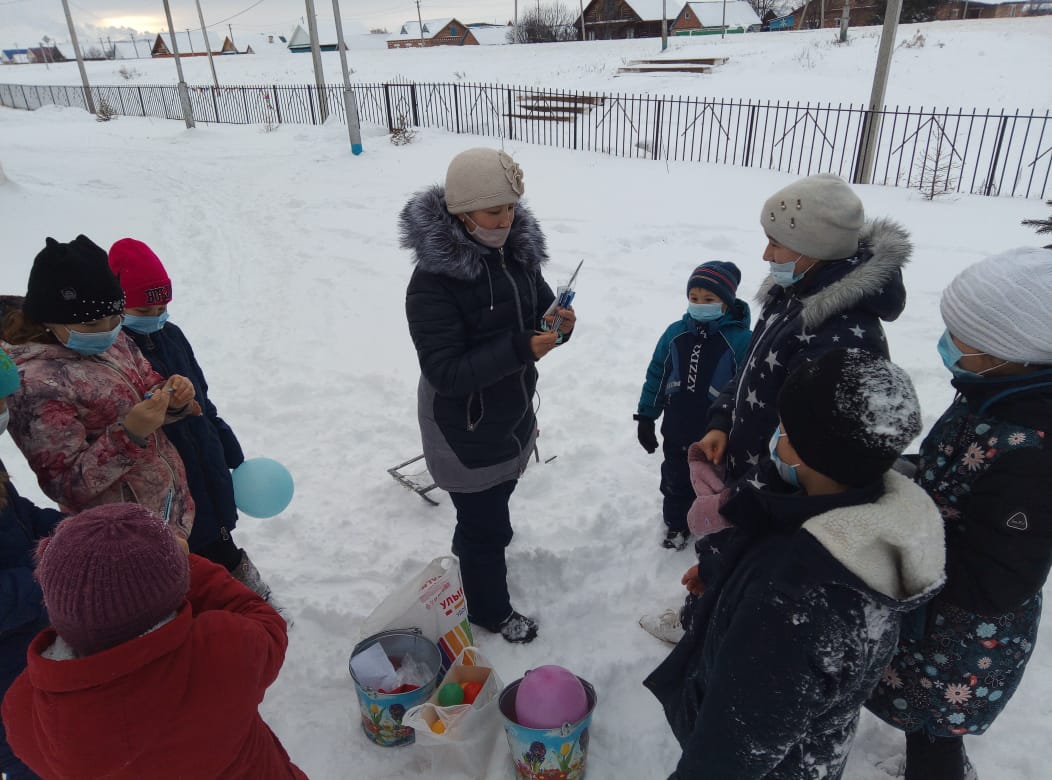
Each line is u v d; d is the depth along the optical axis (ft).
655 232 25.72
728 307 9.49
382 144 48.29
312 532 11.32
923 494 4.46
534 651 8.91
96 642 3.79
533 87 69.10
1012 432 4.87
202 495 8.34
